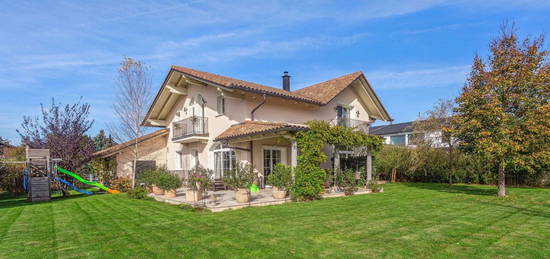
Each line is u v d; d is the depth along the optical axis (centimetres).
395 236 604
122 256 512
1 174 1617
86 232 682
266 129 1109
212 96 1612
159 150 2069
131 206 1065
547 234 620
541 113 1122
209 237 611
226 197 1134
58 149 1681
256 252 514
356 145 1391
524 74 1171
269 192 1277
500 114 1152
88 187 1894
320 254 500
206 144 1633
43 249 557
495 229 663
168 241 591
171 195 1206
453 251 512
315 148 1117
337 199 1159
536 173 1650
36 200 1309
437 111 2022
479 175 1862
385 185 1884
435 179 2070
